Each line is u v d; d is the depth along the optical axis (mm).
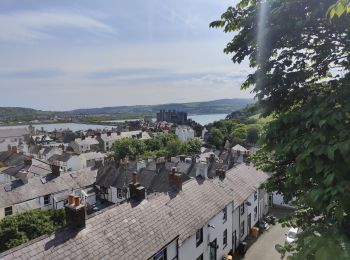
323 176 4355
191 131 128000
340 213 3633
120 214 15773
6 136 119375
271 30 6191
